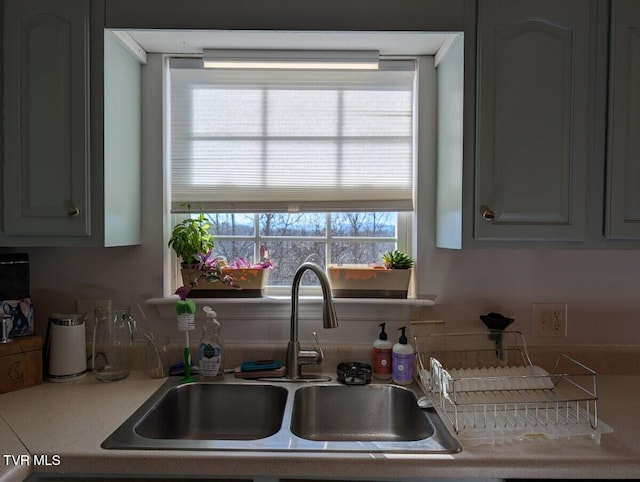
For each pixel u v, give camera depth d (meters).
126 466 0.99
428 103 1.65
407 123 1.70
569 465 0.98
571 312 1.64
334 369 1.63
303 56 1.58
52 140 1.32
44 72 1.32
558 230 1.32
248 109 1.69
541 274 1.64
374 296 1.65
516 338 1.64
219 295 1.65
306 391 1.45
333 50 1.59
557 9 1.32
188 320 1.49
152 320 1.66
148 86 1.64
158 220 1.66
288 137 1.69
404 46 1.55
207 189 1.70
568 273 1.64
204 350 1.50
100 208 1.34
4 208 1.32
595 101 1.33
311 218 1.77
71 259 1.65
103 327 1.53
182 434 1.45
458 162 1.37
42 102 1.32
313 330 1.66
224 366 1.60
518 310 1.65
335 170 1.70
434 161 1.66
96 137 1.33
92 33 1.33
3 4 1.31
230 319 1.66
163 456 1.00
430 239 1.66
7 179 1.32
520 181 1.32
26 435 1.08
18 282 1.49
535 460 0.98
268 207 1.69
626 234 1.32
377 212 1.74
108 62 1.37
